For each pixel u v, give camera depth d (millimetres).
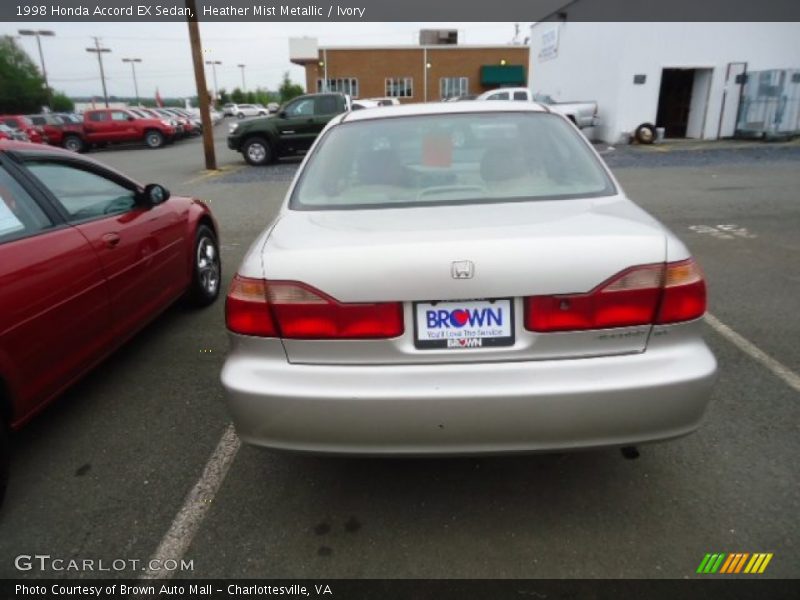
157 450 2783
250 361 2020
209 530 2250
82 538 2225
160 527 2271
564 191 2492
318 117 15578
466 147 2723
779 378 3248
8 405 2451
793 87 16703
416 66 41656
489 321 1900
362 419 1918
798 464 2498
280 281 1941
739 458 2551
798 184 9867
